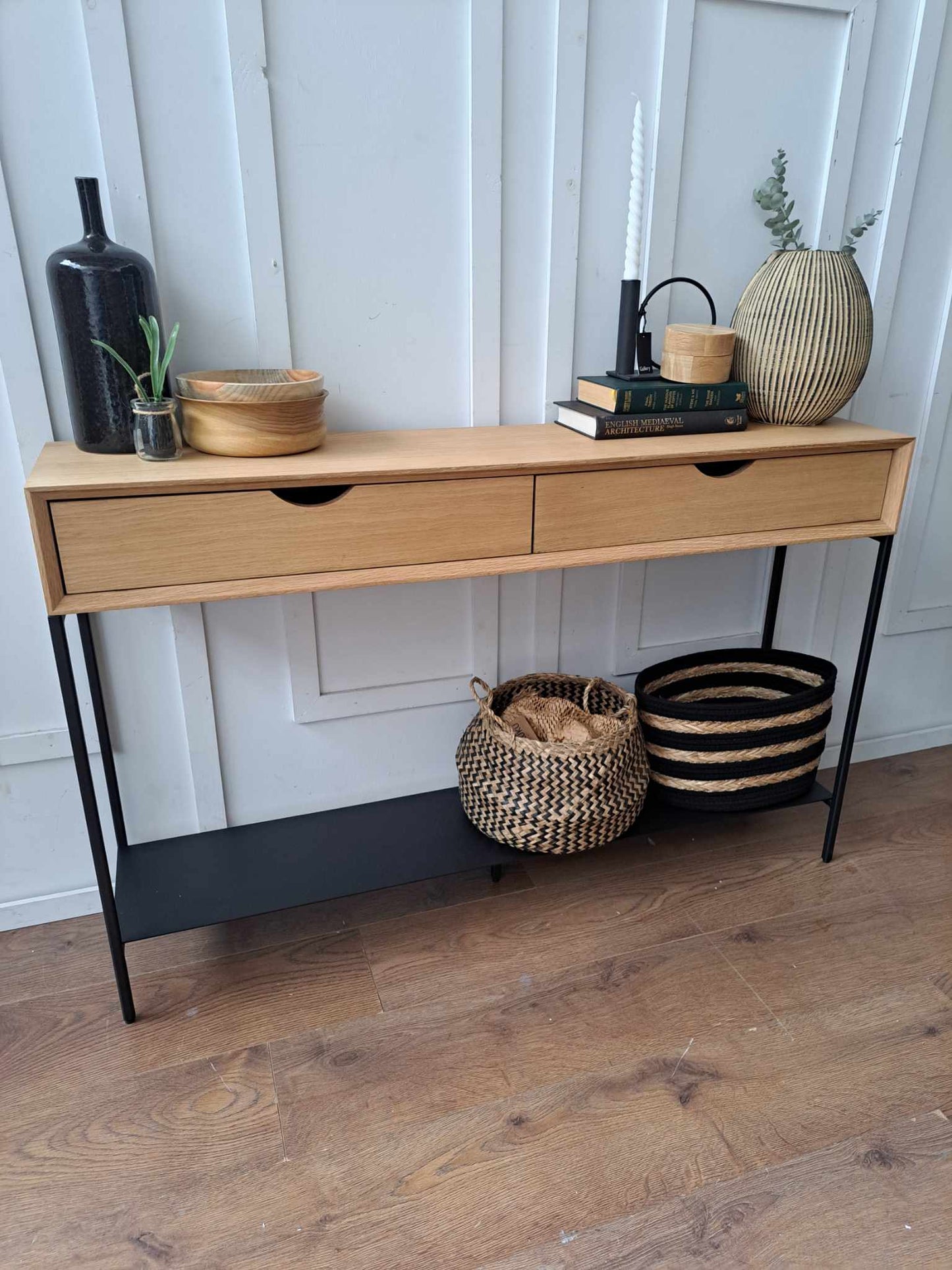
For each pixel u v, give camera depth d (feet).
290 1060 4.28
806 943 5.07
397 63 4.35
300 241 4.48
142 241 4.21
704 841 6.03
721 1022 4.51
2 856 5.02
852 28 5.04
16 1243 3.47
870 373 5.93
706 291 4.93
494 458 4.11
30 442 4.33
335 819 5.41
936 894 5.52
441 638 5.51
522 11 4.44
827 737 6.95
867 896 5.48
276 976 4.80
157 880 4.79
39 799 4.98
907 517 6.44
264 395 3.89
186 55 4.02
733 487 4.53
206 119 4.14
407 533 4.00
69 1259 3.41
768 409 4.95
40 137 3.94
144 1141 3.87
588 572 5.72
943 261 5.85
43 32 3.81
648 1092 4.11
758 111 5.09
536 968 4.86
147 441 3.82
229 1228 3.52
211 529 3.69
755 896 5.46
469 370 5.03
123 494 3.52
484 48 4.42
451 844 5.13
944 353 6.05
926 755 7.24
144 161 4.11
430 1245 3.46
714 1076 4.20
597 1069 4.23
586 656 5.98
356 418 4.90
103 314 3.77
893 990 4.74
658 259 5.17
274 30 4.12
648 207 5.03
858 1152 3.84
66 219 4.09
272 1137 3.89
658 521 4.45
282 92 4.22
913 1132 3.93
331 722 5.41
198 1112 4.01
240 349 4.56
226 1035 4.42
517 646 5.75
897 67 5.26
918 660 7.02
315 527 3.84
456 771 5.86
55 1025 4.48
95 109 3.97
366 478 3.82
